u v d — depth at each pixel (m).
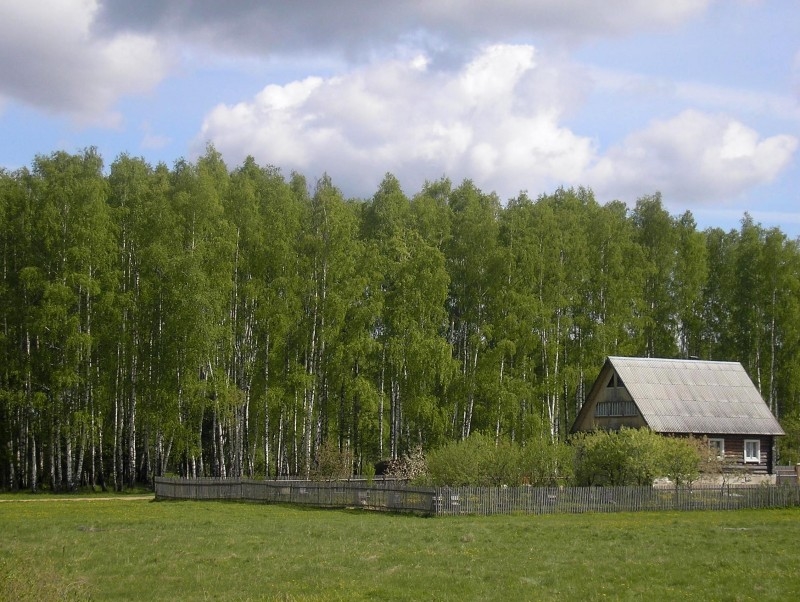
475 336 63.50
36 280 59.47
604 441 46.91
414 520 37.78
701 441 51.06
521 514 40.56
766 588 21.05
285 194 64.69
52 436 61.47
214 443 61.97
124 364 61.84
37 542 29.45
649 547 27.80
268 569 23.86
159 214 60.28
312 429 64.19
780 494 46.12
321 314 61.38
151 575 23.14
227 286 59.25
